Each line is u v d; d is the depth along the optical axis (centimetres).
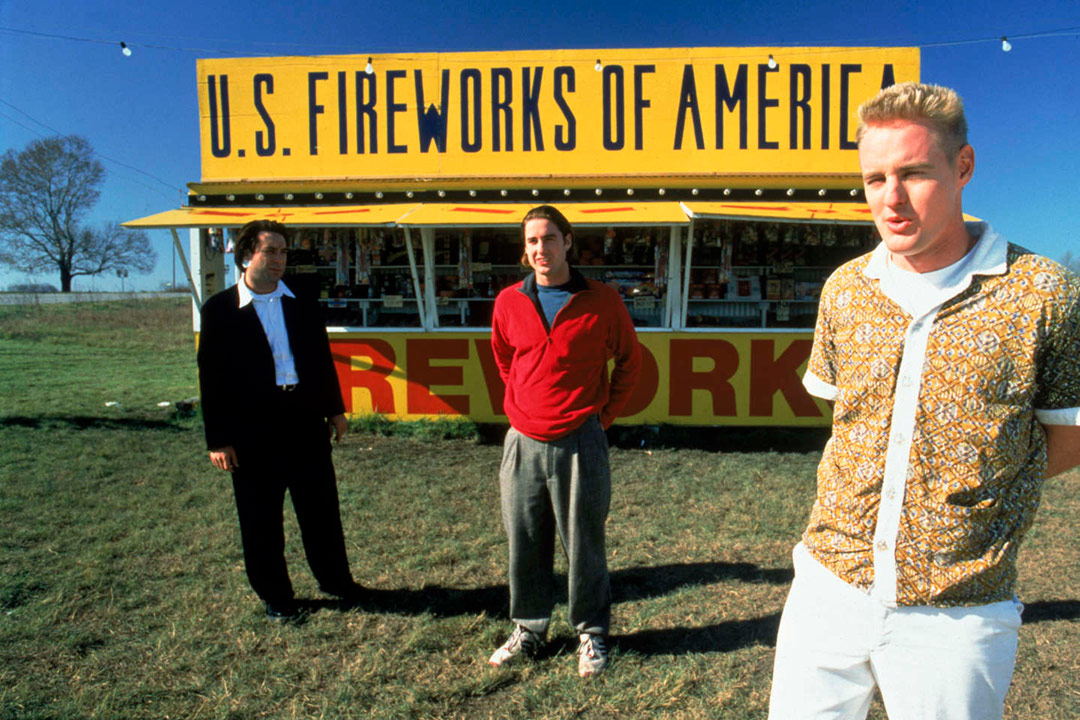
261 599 346
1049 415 138
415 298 770
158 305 3406
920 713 146
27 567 392
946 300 138
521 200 719
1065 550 411
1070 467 144
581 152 746
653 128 740
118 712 263
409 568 397
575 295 271
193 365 1407
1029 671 288
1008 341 133
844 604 153
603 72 741
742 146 737
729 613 341
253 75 759
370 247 771
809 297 758
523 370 281
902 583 144
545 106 746
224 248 775
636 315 754
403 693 276
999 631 142
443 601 356
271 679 287
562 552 419
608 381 294
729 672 289
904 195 133
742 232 759
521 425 280
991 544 141
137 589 368
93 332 2127
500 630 325
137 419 805
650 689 275
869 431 149
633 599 358
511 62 745
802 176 707
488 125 750
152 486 546
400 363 724
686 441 697
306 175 762
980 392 135
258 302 324
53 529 450
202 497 520
